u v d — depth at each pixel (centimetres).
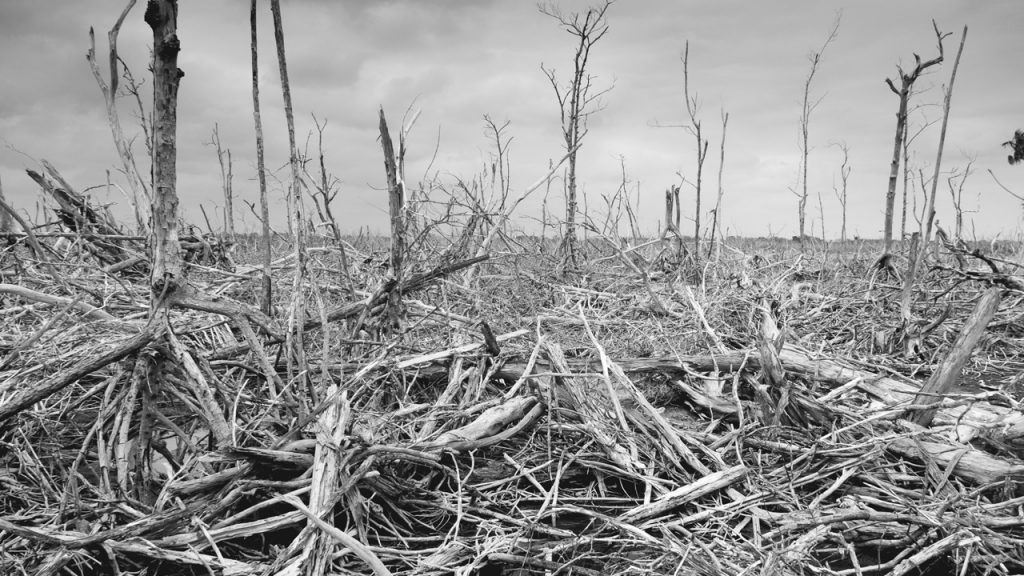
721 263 1039
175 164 376
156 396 396
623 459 434
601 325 706
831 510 391
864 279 980
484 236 745
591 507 409
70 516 364
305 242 421
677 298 809
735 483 408
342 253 557
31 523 365
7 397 463
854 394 565
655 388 591
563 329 705
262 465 360
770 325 635
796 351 625
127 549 322
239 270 773
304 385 385
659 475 440
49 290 630
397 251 557
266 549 352
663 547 339
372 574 329
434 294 746
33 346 527
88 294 589
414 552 344
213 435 411
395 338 539
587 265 952
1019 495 413
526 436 482
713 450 459
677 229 1088
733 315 783
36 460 423
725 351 605
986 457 432
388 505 385
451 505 391
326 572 319
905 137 1127
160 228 378
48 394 356
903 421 479
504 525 383
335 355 561
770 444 461
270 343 500
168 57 356
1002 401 564
